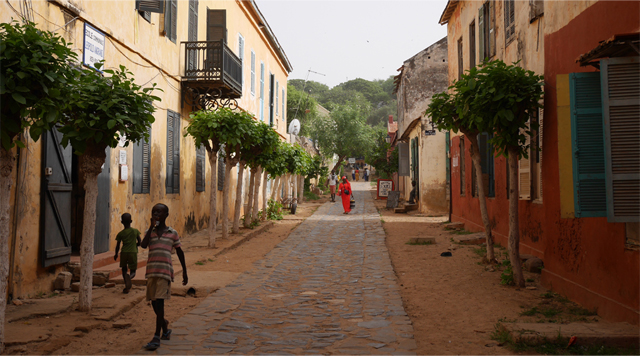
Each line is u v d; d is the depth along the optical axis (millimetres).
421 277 8812
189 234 14672
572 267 6738
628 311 5289
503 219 11727
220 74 13867
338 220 20891
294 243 14047
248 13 20344
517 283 7672
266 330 5820
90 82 6043
